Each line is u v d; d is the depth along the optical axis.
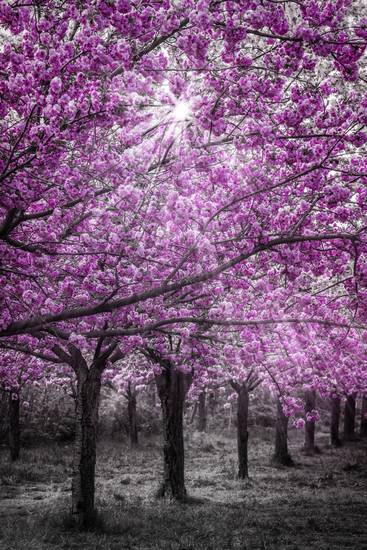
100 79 5.96
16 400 24.69
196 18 5.05
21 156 6.18
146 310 8.39
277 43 6.27
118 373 23.50
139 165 6.62
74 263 9.15
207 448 32.75
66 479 20.38
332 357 11.08
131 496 16.62
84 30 5.35
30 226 8.01
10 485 18.73
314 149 6.91
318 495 17.67
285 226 7.50
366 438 37.56
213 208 7.45
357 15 5.82
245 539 11.14
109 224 7.37
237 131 7.01
